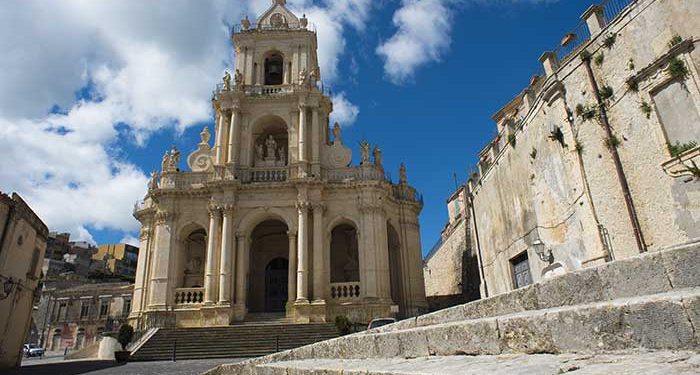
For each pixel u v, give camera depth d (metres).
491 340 5.51
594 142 14.44
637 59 12.99
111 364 26.19
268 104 42.19
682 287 4.76
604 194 14.02
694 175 11.15
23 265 26.97
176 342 29.41
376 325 26.00
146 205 41.91
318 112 42.25
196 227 39.19
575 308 4.59
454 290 41.97
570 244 15.76
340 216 38.75
